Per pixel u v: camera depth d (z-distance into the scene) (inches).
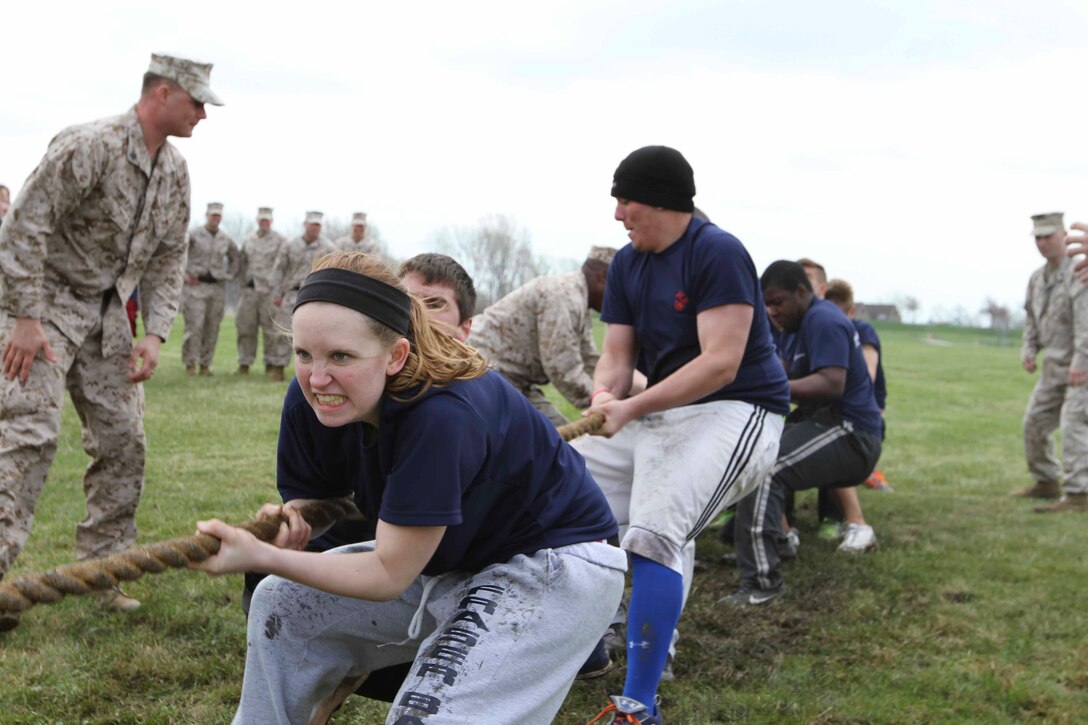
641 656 126.2
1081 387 301.7
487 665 83.8
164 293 173.8
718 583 202.2
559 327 184.1
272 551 77.7
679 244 138.6
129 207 161.2
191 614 164.2
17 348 152.8
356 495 94.0
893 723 140.5
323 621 92.3
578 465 95.4
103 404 168.1
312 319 76.6
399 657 97.7
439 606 92.1
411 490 79.4
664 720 137.9
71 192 152.6
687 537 131.2
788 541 216.5
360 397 78.0
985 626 182.4
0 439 153.5
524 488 88.8
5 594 71.9
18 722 127.1
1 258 150.6
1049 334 315.3
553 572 89.0
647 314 142.6
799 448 204.7
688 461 131.9
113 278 164.2
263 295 567.2
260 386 502.3
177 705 133.6
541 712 88.2
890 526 263.7
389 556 79.8
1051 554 237.8
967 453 425.7
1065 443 305.6
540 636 86.9
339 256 78.8
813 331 209.8
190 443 329.7
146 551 75.2
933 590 202.1
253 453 314.7
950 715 143.6
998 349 1573.6
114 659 146.2
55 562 191.3
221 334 1056.2
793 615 182.7
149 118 160.9
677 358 141.6
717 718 140.0
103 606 165.3
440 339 85.0
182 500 245.8
